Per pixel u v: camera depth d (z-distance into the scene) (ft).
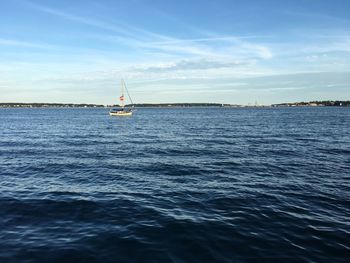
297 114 395.55
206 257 25.95
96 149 90.84
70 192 45.27
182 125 199.41
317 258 25.94
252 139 115.44
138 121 252.01
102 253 26.58
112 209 37.76
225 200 41.37
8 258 25.72
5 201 40.78
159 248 27.48
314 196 43.39
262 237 29.84
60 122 233.55
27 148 91.97
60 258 25.76
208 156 78.07
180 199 41.88
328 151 85.56
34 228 31.99
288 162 69.46
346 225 33.04
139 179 53.72
